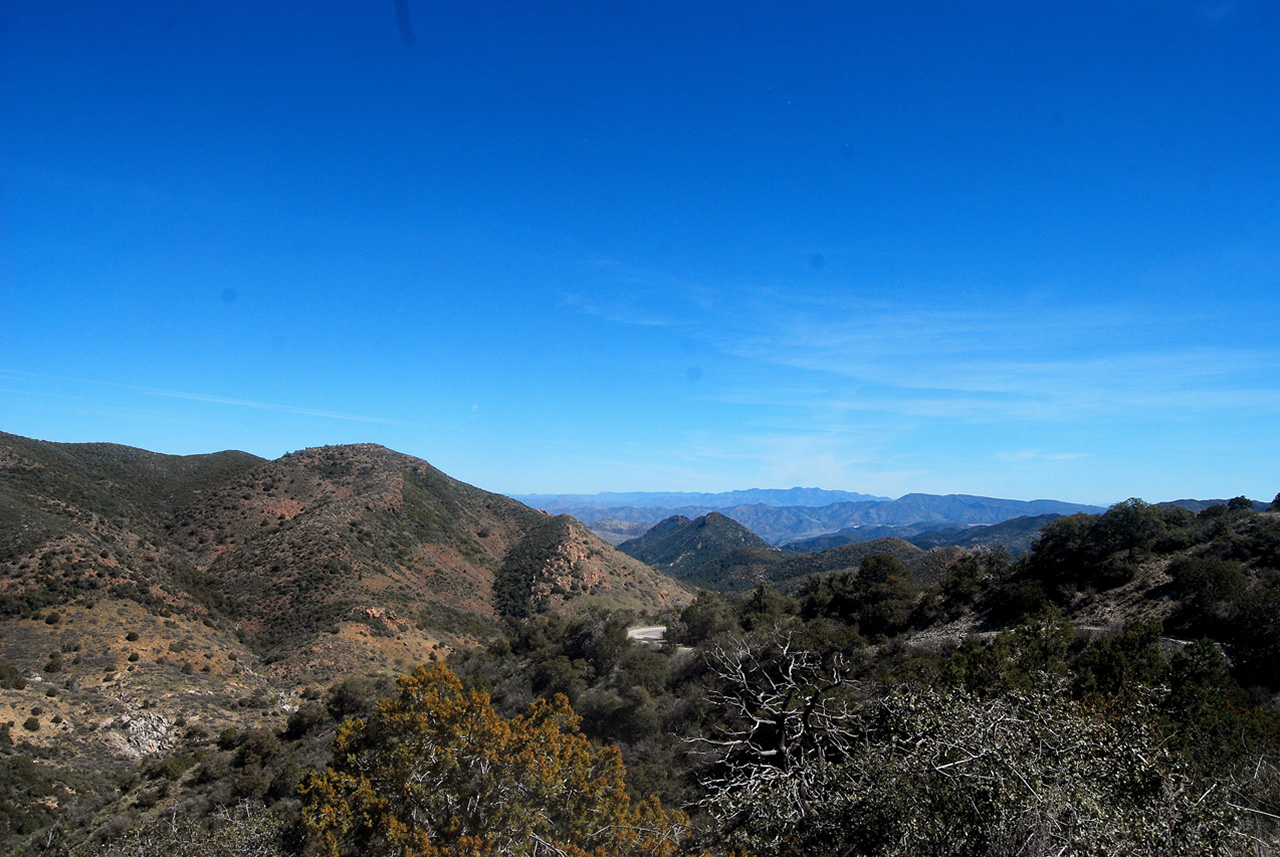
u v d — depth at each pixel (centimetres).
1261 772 727
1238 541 2348
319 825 1300
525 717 1329
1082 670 1273
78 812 2623
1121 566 2609
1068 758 543
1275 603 1689
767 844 665
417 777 1139
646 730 2227
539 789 1121
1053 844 475
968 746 570
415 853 1034
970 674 1277
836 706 958
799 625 2880
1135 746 573
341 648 5003
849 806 608
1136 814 507
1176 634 2005
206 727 3666
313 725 3353
